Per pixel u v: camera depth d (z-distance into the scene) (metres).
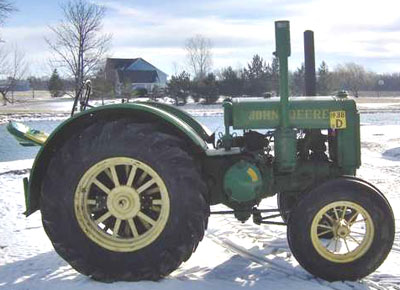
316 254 4.48
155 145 4.36
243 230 6.20
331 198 4.46
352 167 4.96
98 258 4.42
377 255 4.47
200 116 30.66
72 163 4.42
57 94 67.38
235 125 4.92
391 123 29.94
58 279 4.64
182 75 53.47
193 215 4.34
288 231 4.57
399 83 92.81
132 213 4.48
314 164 5.09
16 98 68.62
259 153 5.10
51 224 4.45
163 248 4.36
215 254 5.32
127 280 4.43
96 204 4.55
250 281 4.55
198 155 4.71
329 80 49.19
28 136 5.11
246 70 55.31
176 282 4.44
